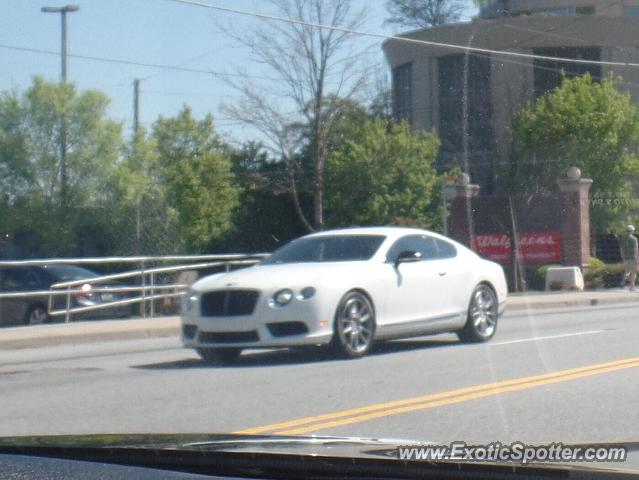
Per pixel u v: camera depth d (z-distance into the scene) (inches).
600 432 291.9
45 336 634.2
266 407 350.3
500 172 1483.8
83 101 1547.7
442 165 1643.7
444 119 1658.5
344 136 1573.6
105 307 790.5
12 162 1528.1
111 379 440.8
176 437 171.3
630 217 1493.6
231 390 393.4
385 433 295.9
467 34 1658.5
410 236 515.5
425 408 340.8
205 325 460.1
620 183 1476.4
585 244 1304.1
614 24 1676.9
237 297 454.9
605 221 1488.7
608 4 1852.9
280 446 161.6
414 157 1549.0
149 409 354.9
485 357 478.9
